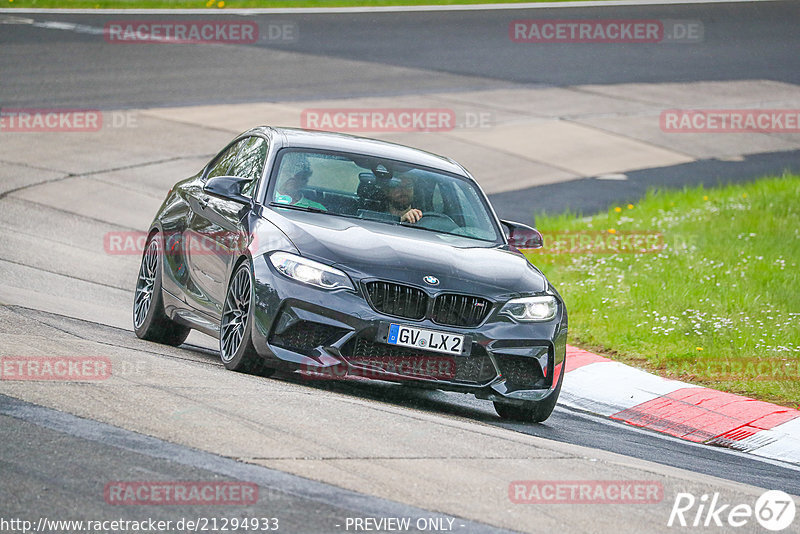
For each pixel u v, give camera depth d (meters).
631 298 43.31
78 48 98.44
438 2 135.38
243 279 26.88
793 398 33.09
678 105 96.69
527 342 26.23
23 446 18.22
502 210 63.53
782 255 50.84
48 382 22.59
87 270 44.44
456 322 25.73
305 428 21.06
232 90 87.69
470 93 94.19
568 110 91.69
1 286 37.84
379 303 25.31
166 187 62.19
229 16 120.88
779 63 115.38
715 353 36.53
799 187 67.81
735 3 144.88
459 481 18.88
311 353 25.31
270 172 29.14
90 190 59.69
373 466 19.11
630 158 79.69
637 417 30.89
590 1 139.88
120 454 18.30
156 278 32.47
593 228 57.81
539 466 20.77
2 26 105.75
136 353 27.91
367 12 128.12
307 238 26.25
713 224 58.22
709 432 29.58
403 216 28.75
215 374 25.64
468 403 29.62
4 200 55.19
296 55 103.50
